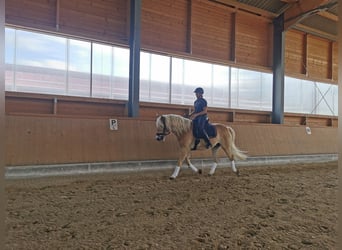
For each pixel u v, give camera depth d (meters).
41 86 5.50
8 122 4.81
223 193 4.28
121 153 5.79
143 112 6.81
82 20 5.97
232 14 8.20
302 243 2.48
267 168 7.11
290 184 5.08
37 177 4.88
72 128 5.41
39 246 2.27
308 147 8.87
